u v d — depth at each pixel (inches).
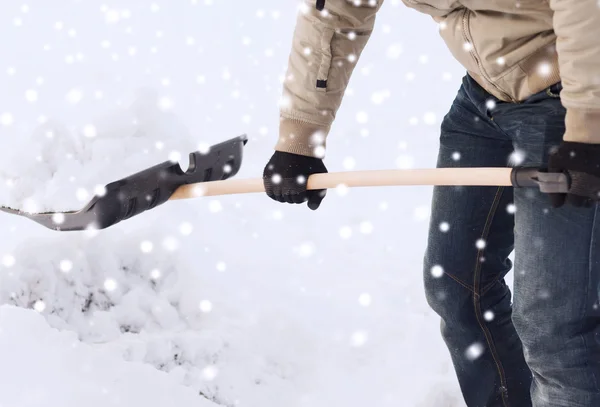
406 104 206.8
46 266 98.4
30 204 90.4
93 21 246.7
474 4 67.2
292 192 77.8
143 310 101.2
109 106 112.6
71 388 77.4
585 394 67.1
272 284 114.5
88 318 99.0
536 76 66.4
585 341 66.6
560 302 66.2
